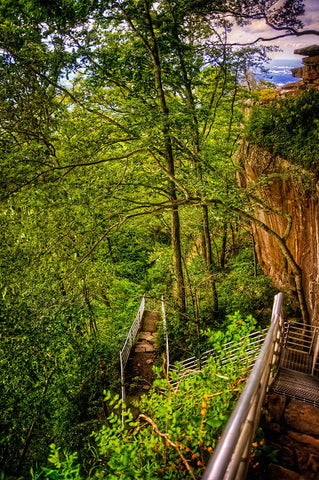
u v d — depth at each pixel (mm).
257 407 2613
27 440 6484
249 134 10281
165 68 11172
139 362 11953
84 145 10352
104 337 11180
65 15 8336
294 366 5883
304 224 8586
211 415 3268
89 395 8531
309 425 3299
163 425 3688
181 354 11094
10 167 8336
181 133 9789
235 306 11570
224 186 9250
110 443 3535
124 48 10750
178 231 12703
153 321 15234
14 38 8602
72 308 7355
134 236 19219
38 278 7992
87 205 9453
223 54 10914
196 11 10055
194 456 3053
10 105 9297
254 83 13445
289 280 10328
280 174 8625
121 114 10688
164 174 12164
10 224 7934
